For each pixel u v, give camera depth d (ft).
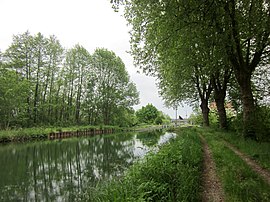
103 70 215.10
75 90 195.52
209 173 24.48
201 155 33.45
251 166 24.61
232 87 74.38
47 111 168.96
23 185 38.99
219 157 31.22
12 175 45.93
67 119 188.24
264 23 31.07
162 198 16.30
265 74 62.64
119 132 191.21
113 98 212.23
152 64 46.34
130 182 20.17
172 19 29.45
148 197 16.30
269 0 29.71
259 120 41.39
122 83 220.02
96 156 65.72
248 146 34.19
